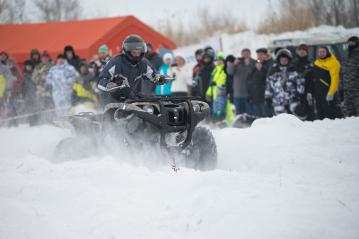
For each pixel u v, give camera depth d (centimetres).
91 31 4459
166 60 3422
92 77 3516
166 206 1246
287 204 1245
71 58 3719
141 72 1973
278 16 5822
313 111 2823
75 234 1134
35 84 3788
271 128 2238
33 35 4738
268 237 1089
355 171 1545
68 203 1296
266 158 1811
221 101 3234
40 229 1157
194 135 1795
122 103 1777
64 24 4794
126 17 4512
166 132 1741
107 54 3575
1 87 3738
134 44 1903
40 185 1388
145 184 1398
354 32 4003
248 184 1373
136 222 1175
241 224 1145
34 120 3638
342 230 1111
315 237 1083
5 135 2972
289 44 3878
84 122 1920
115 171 1474
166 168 1666
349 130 2155
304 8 5650
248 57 3200
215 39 4388
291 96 2772
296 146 1953
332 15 5488
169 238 1106
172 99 1783
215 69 3262
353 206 1237
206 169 1775
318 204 1246
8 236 1127
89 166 1529
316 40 3809
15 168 1614
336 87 2738
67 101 3569
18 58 4397
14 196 1352
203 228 1143
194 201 1261
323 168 1586
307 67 2789
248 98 3134
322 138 2042
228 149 2025
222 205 1232
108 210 1238
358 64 2747
